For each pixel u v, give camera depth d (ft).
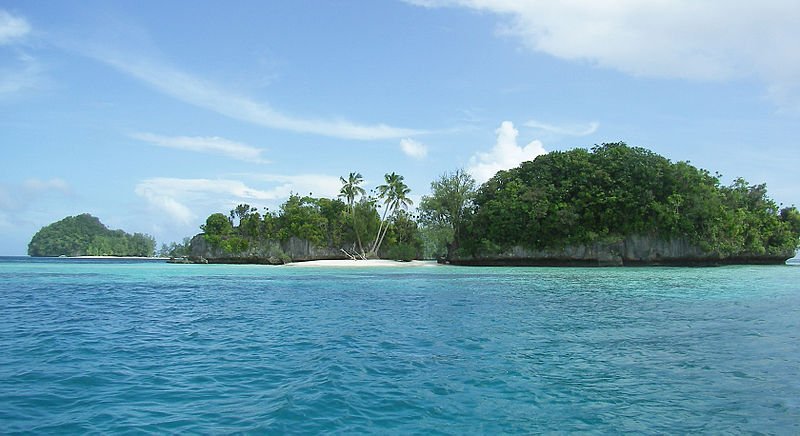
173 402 30.63
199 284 139.54
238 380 35.73
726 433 26.53
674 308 78.28
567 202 262.47
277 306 84.17
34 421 27.17
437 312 74.38
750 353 45.39
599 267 248.52
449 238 289.94
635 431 26.73
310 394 32.19
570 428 27.14
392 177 331.36
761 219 273.75
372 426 27.07
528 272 198.49
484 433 26.35
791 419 28.53
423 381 35.83
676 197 240.53
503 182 292.61
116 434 25.36
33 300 93.97
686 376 37.58
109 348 47.57
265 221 348.18
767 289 112.88
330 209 352.28
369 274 191.52
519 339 52.08
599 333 55.57
